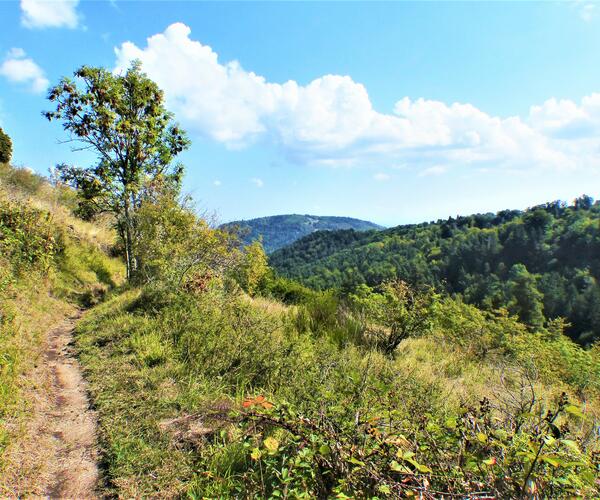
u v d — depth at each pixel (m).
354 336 7.70
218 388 4.82
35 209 12.76
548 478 1.83
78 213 17.25
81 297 12.16
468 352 8.56
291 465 2.34
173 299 8.39
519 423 2.32
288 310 9.70
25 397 4.35
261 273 14.98
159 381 4.98
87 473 3.30
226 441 3.49
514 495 1.76
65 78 14.87
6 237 9.75
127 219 15.59
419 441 2.37
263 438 3.06
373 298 8.51
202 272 10.30
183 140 17.94
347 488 2.04
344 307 8.93
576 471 1.99
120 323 7.58
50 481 3.15
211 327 6.69
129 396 4.60
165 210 12.10
